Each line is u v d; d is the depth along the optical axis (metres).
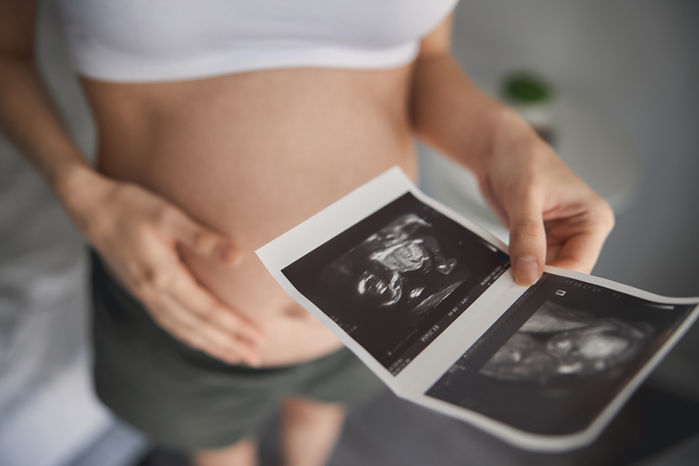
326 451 1.17
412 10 0.58
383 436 1.31
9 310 0.87
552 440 0.37
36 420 0.87
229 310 0.62
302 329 0.65
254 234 0.59
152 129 0.63
